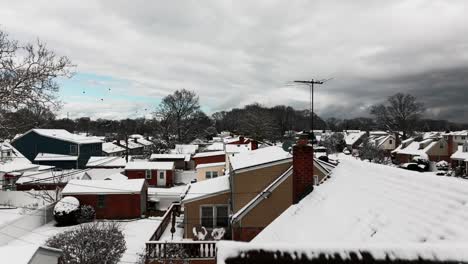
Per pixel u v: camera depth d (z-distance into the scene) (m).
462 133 74.62
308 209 8.80
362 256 3.88
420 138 76.25
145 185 32.53
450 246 3.73
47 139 54.25
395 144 82.75
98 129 134.50
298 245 4.11
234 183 18.33
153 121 92.69
